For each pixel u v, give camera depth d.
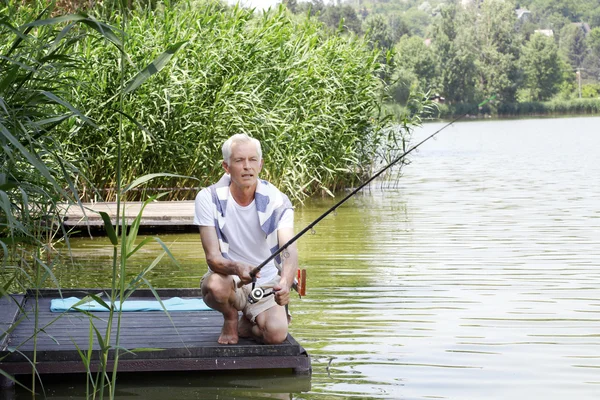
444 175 17.30
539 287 6.43
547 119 66.56
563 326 5.27
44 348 4.34
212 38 11.92
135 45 10.84
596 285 6.49
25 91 4.57
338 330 5.20
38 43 5.06
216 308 4.43
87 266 7.55
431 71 77.00
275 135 11.82
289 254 4.42
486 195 13.41
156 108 10.77
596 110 77.81
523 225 9.96
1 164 4.48
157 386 4.19
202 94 11.34
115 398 4.00
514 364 4.48
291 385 4.18
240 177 4.39
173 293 5.90
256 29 12.46
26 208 3.61
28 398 4.01
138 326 4.89
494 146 27.91
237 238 4.48
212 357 4.34
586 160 20.61
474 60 79.56
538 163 20.02
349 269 7.26
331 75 13.59
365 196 13.63
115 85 10.49
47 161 6.52
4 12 7.89
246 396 4.02
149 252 8.41
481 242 8.73
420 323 5.36
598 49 112.50
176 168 11.43
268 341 4.44
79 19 3.47
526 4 134.50
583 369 4.38
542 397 3.95
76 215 9.46
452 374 4.32
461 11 89.75
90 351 3.74
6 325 4.83
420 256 7.91
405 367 4.45
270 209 4.48
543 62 84.38
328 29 14.81
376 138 14.38
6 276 6.46
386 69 14.84
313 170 13.21
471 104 77.25
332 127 13.54
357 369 4.42
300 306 5.85
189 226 9.98
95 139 10.62
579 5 133.38
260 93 11.77
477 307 5.79
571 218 10.48
